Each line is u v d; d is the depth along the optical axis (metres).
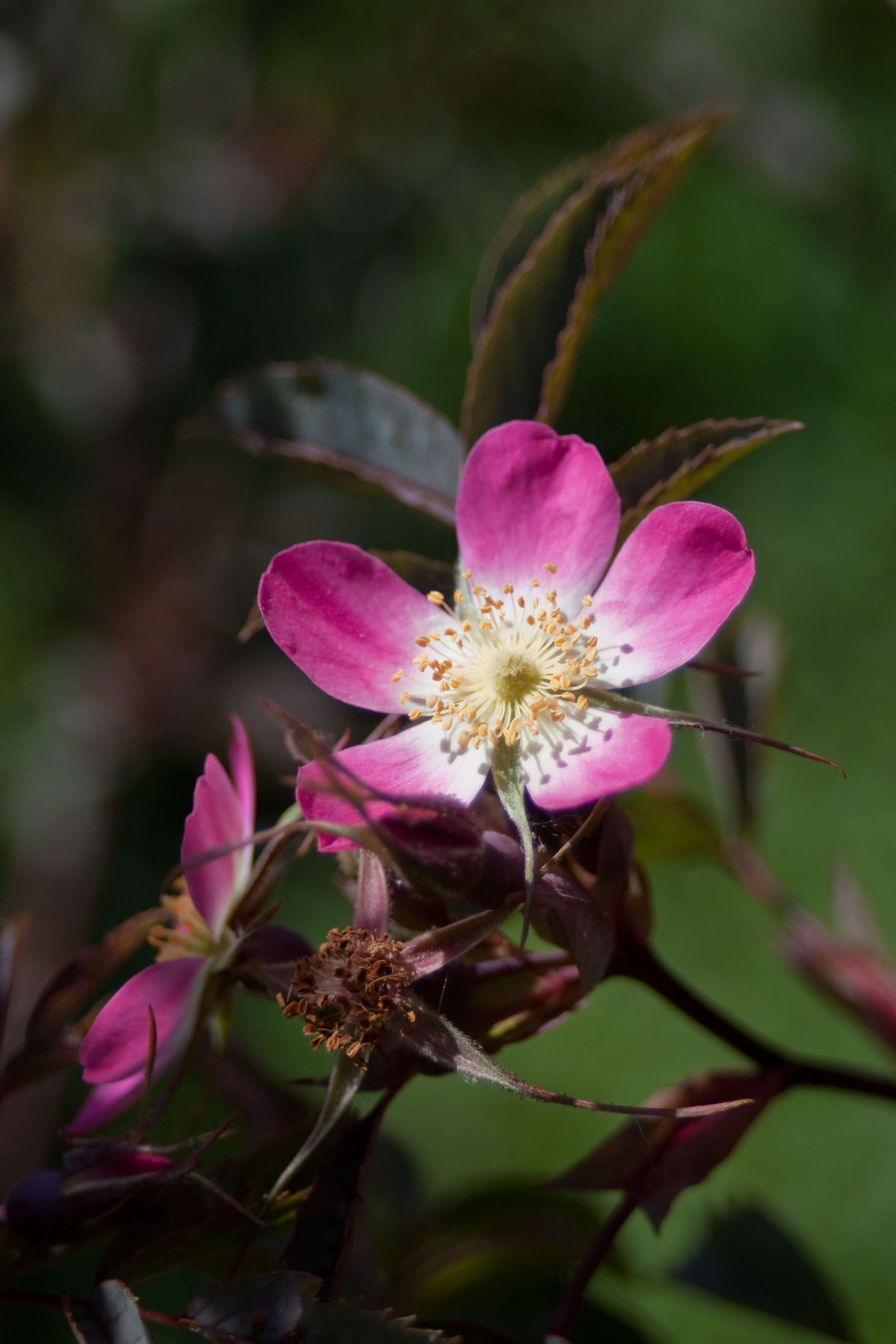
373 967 0.29
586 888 0.30
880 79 0.55
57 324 0.55
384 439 0.33
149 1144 0.30
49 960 0.54
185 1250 0.30
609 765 0.30
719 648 0.35
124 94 0.52
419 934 0.30
